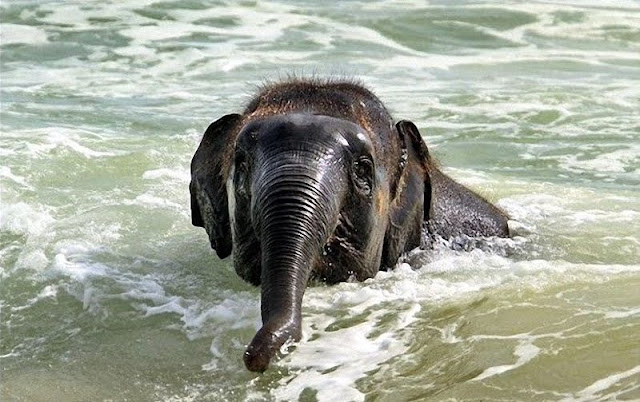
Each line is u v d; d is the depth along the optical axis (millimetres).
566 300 10227
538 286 10688
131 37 26328
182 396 8586
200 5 29203
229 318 10055
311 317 9953
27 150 16109
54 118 19297
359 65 24094
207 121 19203
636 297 10227
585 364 8688
